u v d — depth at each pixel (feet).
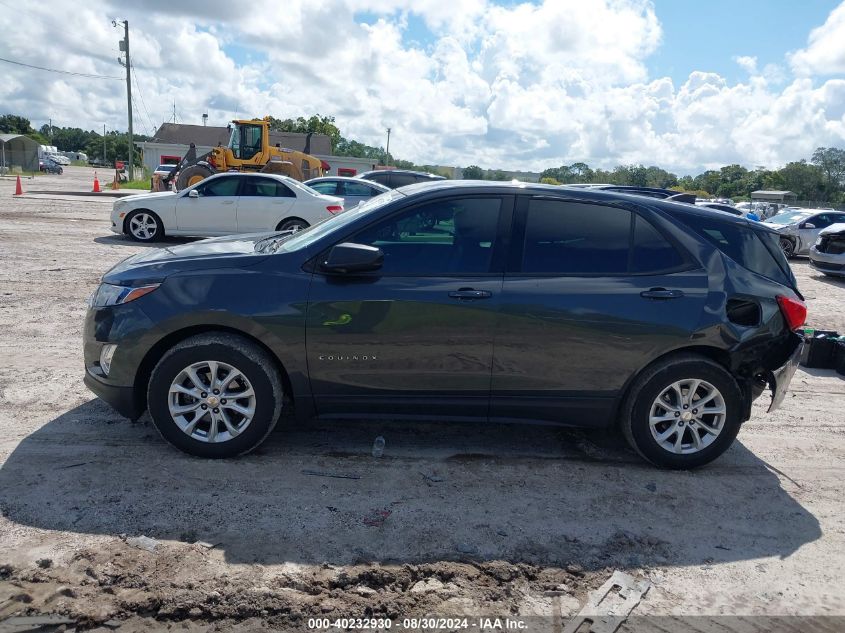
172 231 44.29
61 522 10.85
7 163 191.83
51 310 24.27
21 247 38.22
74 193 92.79
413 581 9.97
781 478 14.28
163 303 12.97
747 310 13.91
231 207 43.96
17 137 195.31
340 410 13.66
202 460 13.35
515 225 13.67
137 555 10.10
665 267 13.84
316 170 87.71
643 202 14.20
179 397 13.30
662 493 13.23
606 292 13.43
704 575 10.61
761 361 14.05
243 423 13.29
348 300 13.05
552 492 13.00
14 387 16.66
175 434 13.23
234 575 9.78
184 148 172.35
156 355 13.44
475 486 13.05
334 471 13.29
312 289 13.10
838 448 16.07
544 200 13.84
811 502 13.25
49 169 205.26
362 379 13.38
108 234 47.21
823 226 62.13
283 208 44.14
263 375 13.10
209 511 11.48
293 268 13.28
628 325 13.38
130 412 13.44
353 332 13.10
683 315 13.53
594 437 15.92
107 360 13.21
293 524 11.25
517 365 13.41
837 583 10.59
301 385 13.35
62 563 9.80
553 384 13.60
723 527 12.10
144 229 44.16
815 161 337.52
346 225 13.61
